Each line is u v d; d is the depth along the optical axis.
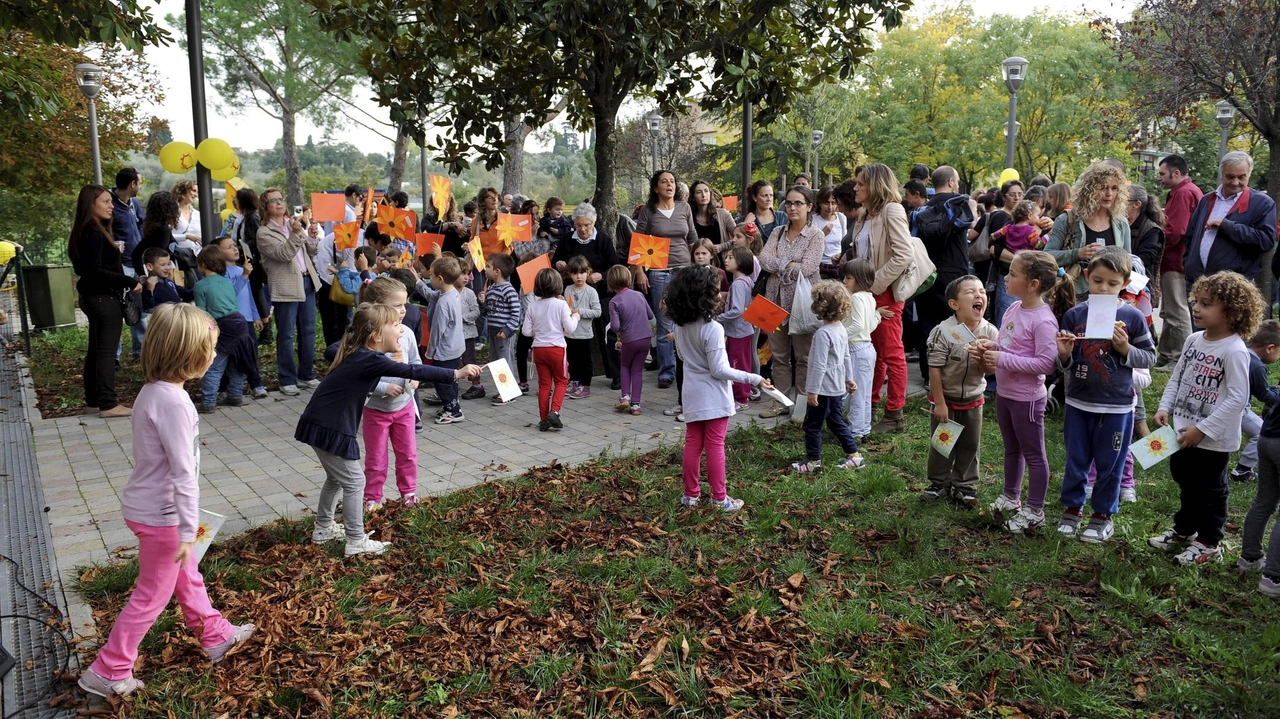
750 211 9.30
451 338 7.59
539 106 9.75
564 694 3.27
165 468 3.27
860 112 36.34
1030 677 3.31
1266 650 3.46
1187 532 4.41
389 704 3.22
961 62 36.78
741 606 3.90
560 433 7.26
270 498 5.61
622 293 7.86
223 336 8.06
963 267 7.85
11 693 3.38
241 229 9.80
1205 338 4.27
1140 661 3.46
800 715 3.16
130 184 10.00
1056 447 6.20
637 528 4.92
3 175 18.23
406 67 8.63
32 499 5.61
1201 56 13.78
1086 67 33.09
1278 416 4.04
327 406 4.45
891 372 6.81
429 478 6.01
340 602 4.02
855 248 7.17
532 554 4.57
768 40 9.27
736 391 7.93
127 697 3.30
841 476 5.75
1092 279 4.24
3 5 7.07
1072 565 4.28
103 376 7.85
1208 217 7.94
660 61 8.04
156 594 3.33
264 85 22.91
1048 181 9.45
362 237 11.30
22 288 10.97
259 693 3.30
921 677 3.37
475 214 10.07
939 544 4.64
